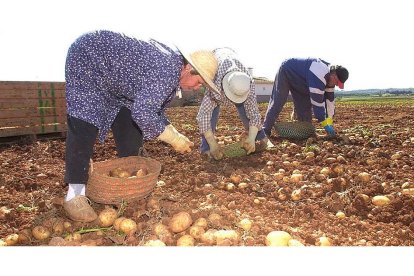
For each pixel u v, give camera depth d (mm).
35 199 3570
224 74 4012
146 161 3447
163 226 2568
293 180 4133
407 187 3662
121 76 2879
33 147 7270
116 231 2727
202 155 5598
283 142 6379
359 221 2953
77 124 2865
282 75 6844
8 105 7660
